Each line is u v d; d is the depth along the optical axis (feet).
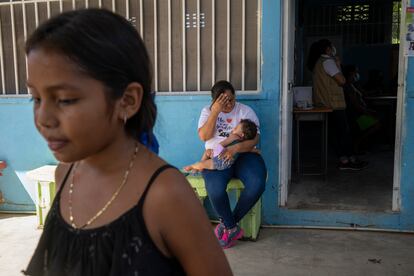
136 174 2.75
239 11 11.74
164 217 2.60
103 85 2.47
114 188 2.78
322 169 15.56
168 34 12.23
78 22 2.46
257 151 11.32
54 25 2.47
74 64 2.38
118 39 2.52
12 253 10.90
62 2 12.79
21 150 13.57
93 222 2.76
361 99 19.65
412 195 11.43
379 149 20.85
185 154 12.44
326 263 9.92
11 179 13.79
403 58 10.94
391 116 21.80
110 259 2.64
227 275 2.78
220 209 10.71
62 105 2.44
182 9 12.06
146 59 2.74
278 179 12.00
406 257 10.12
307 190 13.80
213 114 10.98
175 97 12.23
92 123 2.48
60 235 2.88
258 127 11.35
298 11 22.79
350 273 9.42
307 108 15.10
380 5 27.17
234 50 11.90
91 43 2.41
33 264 3.05
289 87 12.86
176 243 2.66
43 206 12.55
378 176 15.49
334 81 16.26
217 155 10.80
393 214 11.60
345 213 11.81
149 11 12.26
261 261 10.10
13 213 13.97
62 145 2.52
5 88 13.56
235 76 11.98
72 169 3.21
